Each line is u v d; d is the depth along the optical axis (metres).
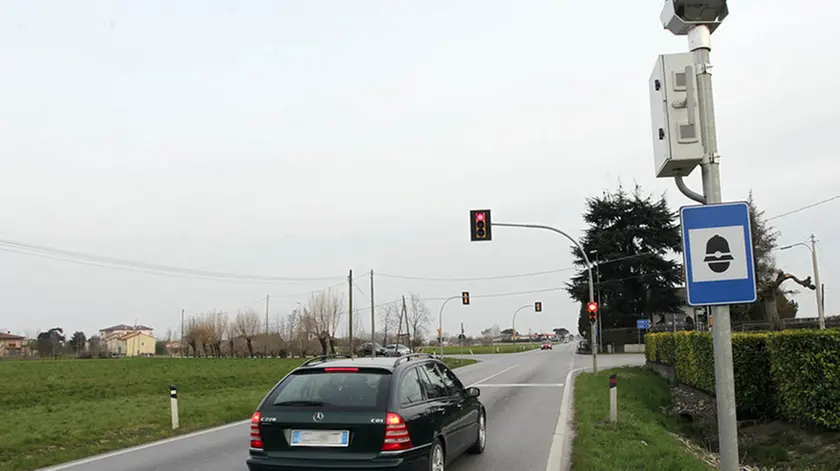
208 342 83.50
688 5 4.56
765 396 13.72
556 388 22.70
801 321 35.81
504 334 184.62
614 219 67.12
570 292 67.19
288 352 78.75
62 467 9.79
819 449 10.42
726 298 4.34
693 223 4.44
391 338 87.44
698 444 13.83
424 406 7.45
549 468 9.07
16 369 43.41
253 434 6.96
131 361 58.72
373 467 6.51
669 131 4.56
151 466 9.76
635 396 19.17
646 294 64.88
